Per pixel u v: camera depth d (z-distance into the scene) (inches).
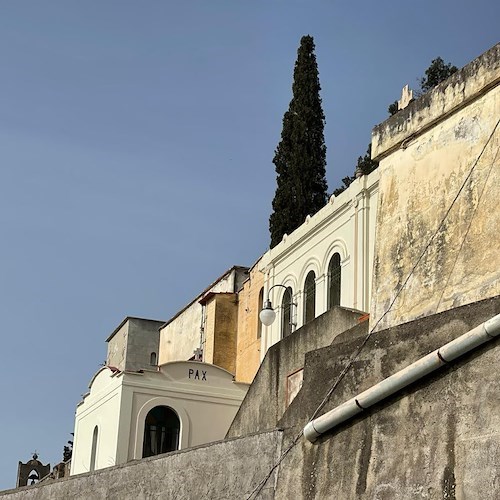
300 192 1571.1
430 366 500.7
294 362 971.9
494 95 663.1
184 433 1225.4
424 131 722.8
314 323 954.7
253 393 1030.4
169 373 1246.9
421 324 540.7
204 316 1598.2
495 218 632.4
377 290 726.5
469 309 517.3
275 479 587.5
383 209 746.2
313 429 560.7
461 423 485.4
